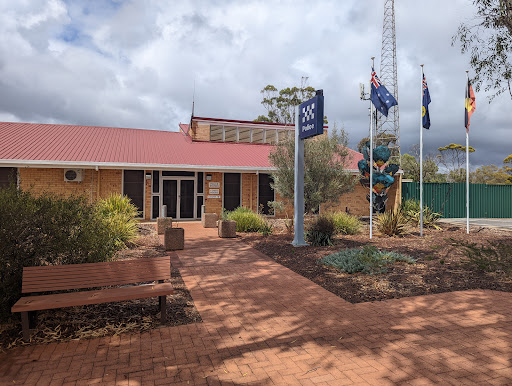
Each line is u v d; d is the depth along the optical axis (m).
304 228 13.55
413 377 3.57
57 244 5.29
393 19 36.59
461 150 45.81
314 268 8.23
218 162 19.78
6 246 4.82
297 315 5.38
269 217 19.97
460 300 6.03
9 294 4.83
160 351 4.20
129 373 3.69
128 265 5.25
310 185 13.74
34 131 20.39
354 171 19.98
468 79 13.84
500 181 47.81
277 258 9.48
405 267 8.16
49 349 4.25
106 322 5.06
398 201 20.44
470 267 8.07
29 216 5.07
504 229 15.53
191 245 11.55
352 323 5.05
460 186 21.58
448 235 13.59
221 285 7.00
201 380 3.54
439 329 4.80
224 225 13.16
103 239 6.07
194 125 24.02
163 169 18.03
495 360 3.92
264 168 19.34
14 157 16.00
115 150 19.00
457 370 3.70
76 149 18.19
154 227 15.39
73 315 5.29
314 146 13.76
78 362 3.93
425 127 14.02
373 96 12.40
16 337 4.56
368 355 4.06
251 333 4.73
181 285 6.99
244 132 25.11
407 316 5.31
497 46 8.72
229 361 3.95
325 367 3.79
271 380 3.54
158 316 5.32
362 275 7.57
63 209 5.59
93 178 17.39
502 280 7.18
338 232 13.60
